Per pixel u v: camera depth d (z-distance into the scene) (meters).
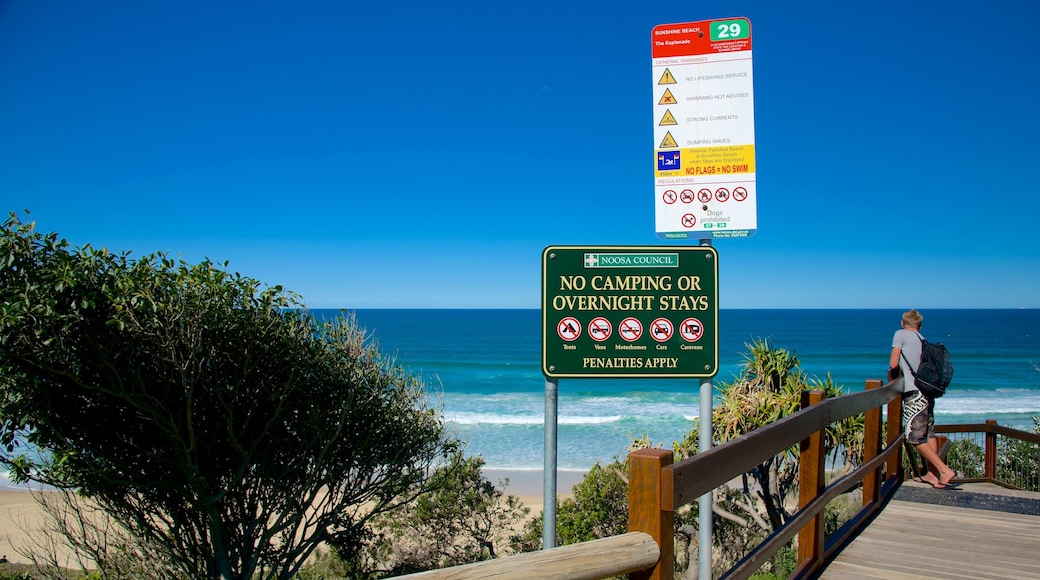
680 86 3.32
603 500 11.11
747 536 10.05
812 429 3.61
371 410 9.71
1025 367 54.66
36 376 7.37
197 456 8.30
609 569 1.88
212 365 8.35
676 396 38.66
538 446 26.94
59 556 11.49
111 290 7.40
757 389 7.77
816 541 3.86
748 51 3.28
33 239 7.30
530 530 12.78
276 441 9.30
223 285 8.14
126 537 9.09
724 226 3.26
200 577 8.93
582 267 3.33
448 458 11.91
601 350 3.31
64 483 8.23
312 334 9.40
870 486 5.22
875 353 66.75
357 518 12.33
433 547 12.83
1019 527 4.79
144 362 8.16
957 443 9.65
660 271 3.31
